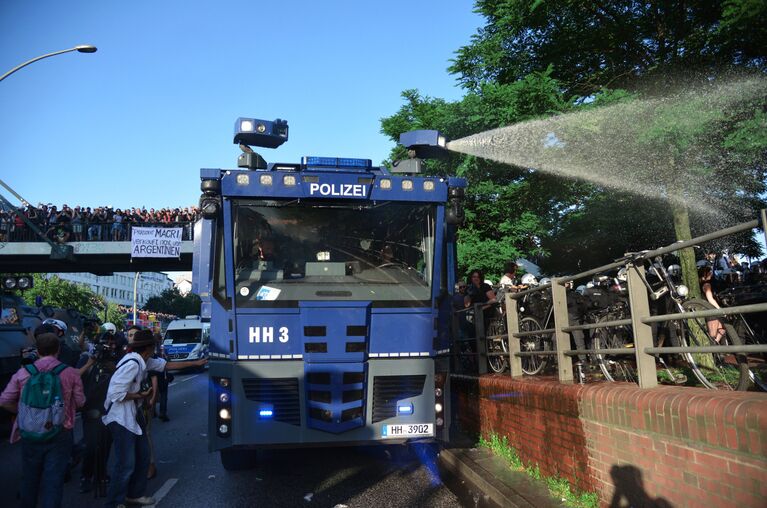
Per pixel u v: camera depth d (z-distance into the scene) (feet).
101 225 109.40
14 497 22.11
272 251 22.91
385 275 23.18
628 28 31.01
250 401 21.75
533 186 40.22
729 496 11.19
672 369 20.29
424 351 22.79
